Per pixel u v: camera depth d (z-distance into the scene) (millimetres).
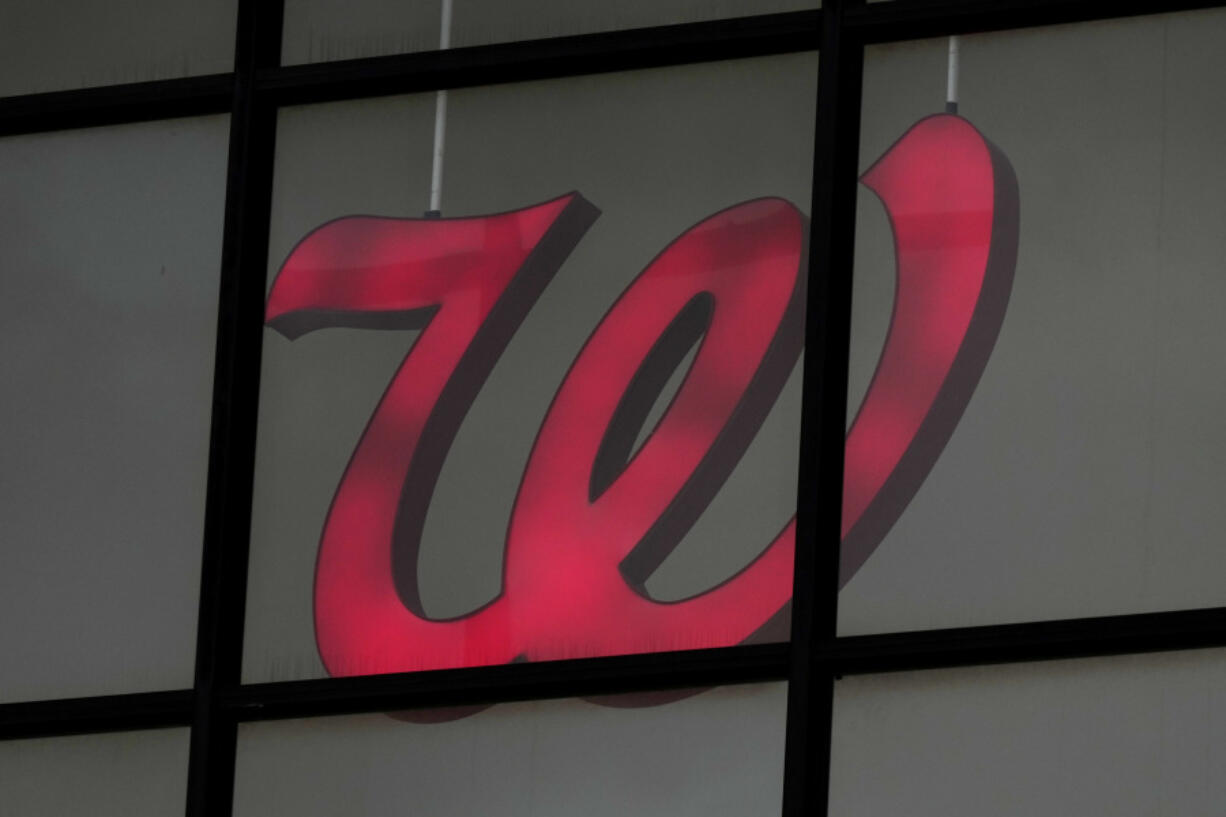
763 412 25281
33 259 27578
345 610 25672
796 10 26391
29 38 28406
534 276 26203
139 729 25984
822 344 25109
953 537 24484
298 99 27406
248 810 25391
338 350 26453
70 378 27141
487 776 25000
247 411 26484
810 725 24250
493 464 25734
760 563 24891
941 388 24875
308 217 26984
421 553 25641
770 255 25719
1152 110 25203
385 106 27188
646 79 26578
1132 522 24219
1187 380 24484
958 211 25297
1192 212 24891
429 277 26469
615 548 25234
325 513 25984
